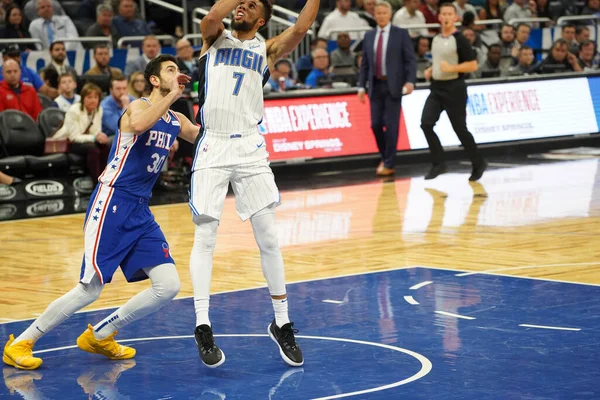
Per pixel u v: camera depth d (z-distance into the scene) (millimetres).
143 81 14352
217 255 9492
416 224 11016
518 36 19312
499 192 13367
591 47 19812
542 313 6859
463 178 14938
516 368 5516
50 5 16453
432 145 14211
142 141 5723
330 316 6930
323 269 8695
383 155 15727
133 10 17125
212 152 5816
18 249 10117
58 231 11250
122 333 6586
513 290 7625
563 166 16047
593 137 18938
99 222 5691
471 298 7391
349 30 17609
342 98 16578
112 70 15148
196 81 14961
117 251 5699
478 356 5789
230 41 5852
